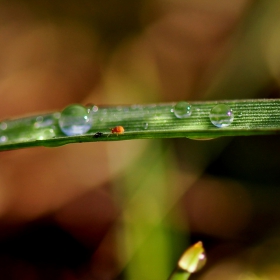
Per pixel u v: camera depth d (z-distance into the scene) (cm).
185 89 18
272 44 16
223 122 13
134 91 18
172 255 15
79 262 15
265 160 16
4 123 14
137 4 20
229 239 15
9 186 16
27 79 18
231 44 17
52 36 19
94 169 16
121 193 16
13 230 16
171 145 16
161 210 15
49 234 16
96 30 19
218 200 16
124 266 15
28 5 20
